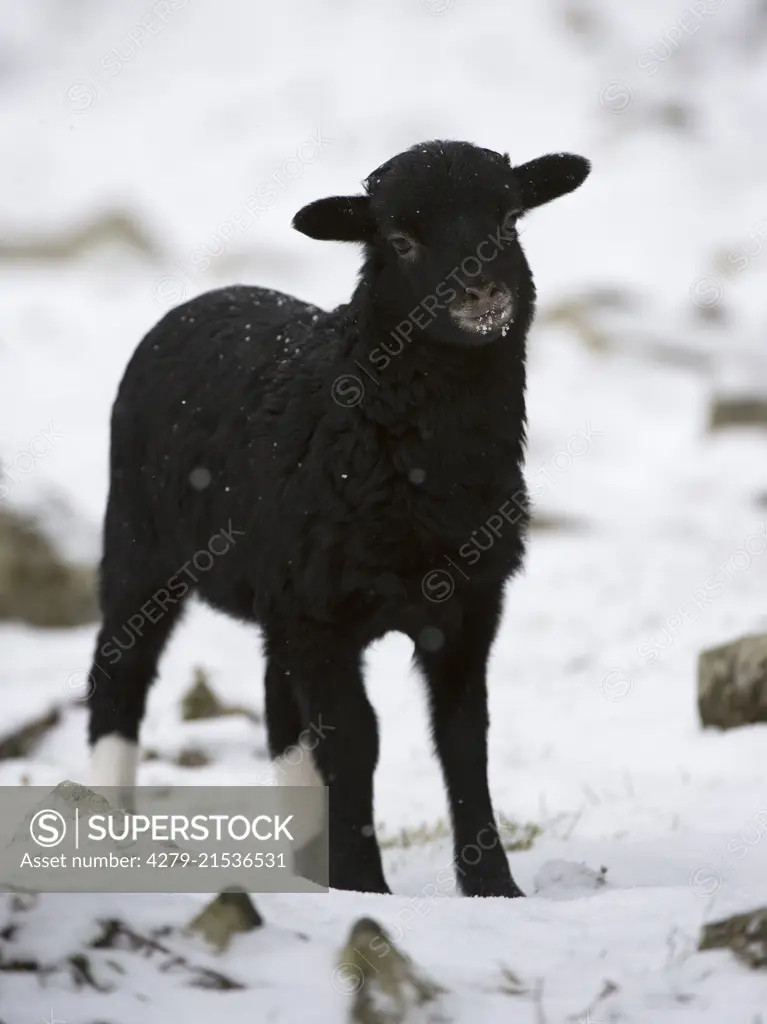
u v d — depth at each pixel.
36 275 48.06
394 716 15.35
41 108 78.38
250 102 76.81
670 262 51.62
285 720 10.16
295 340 9.76
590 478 27.75
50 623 18.95
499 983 5.71
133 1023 5.26
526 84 76.62
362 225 8.86
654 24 82.69
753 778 11.41
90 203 63.69
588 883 8.40
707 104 72.94
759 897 6.80
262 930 5.88
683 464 28.41
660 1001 5.60
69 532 19.55
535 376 35.59
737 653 13.02
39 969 5.50
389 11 85.69
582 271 50.16
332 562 8.73
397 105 75.19
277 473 9.05
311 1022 5.29
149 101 79.06
